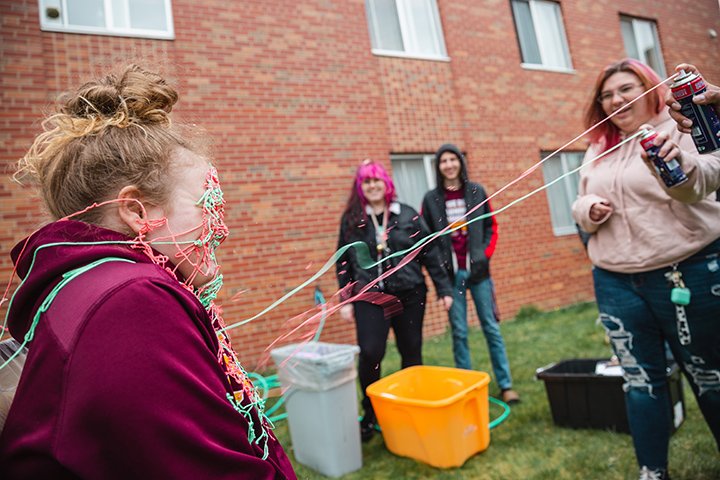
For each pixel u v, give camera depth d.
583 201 1.76
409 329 2.53
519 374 3.52
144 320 0.59
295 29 5.06
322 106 5.11
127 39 4.28
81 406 0.54
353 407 2.32
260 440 0.78
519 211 6.31
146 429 0.54
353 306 2.50
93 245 0.68
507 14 6.74
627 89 1.64
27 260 0.71
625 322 1.71
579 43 7.33
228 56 4.66
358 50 5.45
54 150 0.74
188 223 0.77
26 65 3.88
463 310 3.14
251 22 4.82
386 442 2.45
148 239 0.75
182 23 4.50
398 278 2.24
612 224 1.70
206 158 0.87
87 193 0.72
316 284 4.71
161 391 0.56
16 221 3.66
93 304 0.59
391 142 5.54
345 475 2.22
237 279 4.40
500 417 2.75
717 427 1.66
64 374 0.56
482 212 3.02
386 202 2.29
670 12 8.15
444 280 2.78
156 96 0.81
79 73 4.06
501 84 6.50
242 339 4.30
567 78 7.10
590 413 2.47
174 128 0.84
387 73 5.67
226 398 0.66
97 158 0.72
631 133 1.69
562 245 6.59
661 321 1.65
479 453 2.34
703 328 1.56
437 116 5.93
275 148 4.77
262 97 4.78
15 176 0.79
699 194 1.40
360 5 5.52
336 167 5.08
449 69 6.16
